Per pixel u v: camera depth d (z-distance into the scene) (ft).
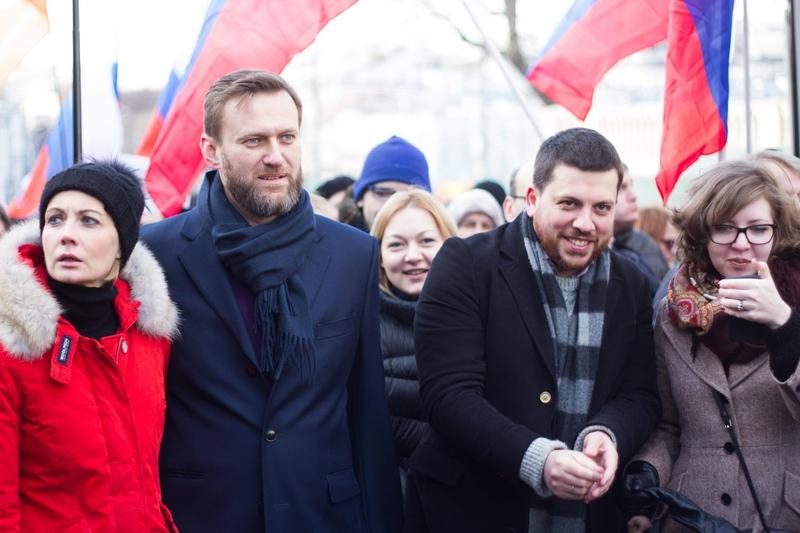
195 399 9.78
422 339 10.41
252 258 9.84
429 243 12.84
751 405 10.05
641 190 48.14
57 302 8.50
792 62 16.22
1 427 8.21
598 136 9.91
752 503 9.93
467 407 9.82
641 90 62.39
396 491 10.52
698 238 10.11
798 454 9.99
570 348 10.28
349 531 10.05
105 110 17.69
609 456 9.49
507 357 10.18
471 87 107.86
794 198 10.11
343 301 10.27
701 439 10.24
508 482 10.18
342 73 109.09
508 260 10.44
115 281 9.09
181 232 10.25
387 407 10.62
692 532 10.24
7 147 26.45
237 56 13.52
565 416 10.22
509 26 48.49
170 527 9.23
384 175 16.85
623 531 10.53
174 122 13.57
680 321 10.21
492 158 96.53
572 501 10.34
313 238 10.30
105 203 8.70
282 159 9.83
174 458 9.71
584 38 14.51
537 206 10.12
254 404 9.75
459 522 10.29
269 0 13.65
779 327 9.25
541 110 47.32
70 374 8.45
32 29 13.53
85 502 8.45
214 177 10.52
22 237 8.77
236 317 9.78
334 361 10.09
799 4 16.15
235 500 9.59
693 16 13.61
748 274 9.72
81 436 8.43
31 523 8.40
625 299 10.52
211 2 13.73
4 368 8.25
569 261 9.99
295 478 9.68
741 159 10.33
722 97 13.64
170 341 9.62
